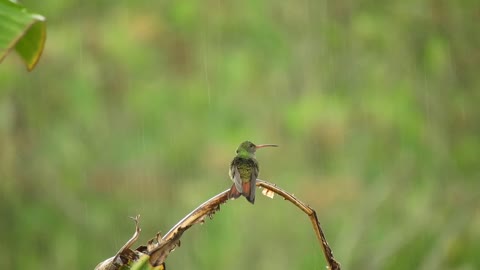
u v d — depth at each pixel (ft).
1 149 58.90
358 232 51.67
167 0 57.82
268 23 59.88
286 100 58.90
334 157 54.49
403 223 53.21
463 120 56.49
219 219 54.60
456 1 56.13
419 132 55.42
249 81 59.41
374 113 55.11
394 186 54.75
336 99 54.03
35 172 58.65
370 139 55.42
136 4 57.93
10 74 55.83
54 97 59.47
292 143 56.18
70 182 57.67
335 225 52.19
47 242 58.03
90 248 56.44
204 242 54.70
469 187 54.03
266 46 60.08
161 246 10.53
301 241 53.31
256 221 54.44
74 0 58.49
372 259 52.01
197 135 57.41
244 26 60.29
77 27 57.62
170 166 56.70
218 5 59.31
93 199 56.75
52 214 57.93
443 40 55.42
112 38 56.44
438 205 53.78
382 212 54.13
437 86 56.59
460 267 51.16
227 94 59.16
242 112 58.90
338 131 53.21
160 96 57.98
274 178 55.16
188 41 58.75
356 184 51.98
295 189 52.75
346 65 57.72
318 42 58.49
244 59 58.85
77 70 58.23
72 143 58.29
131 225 55.93
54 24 58.54
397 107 55.26
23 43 9.39
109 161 57.26
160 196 55.83
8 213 58.39
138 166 56.44
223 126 58.29
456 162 55.57
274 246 54.08
